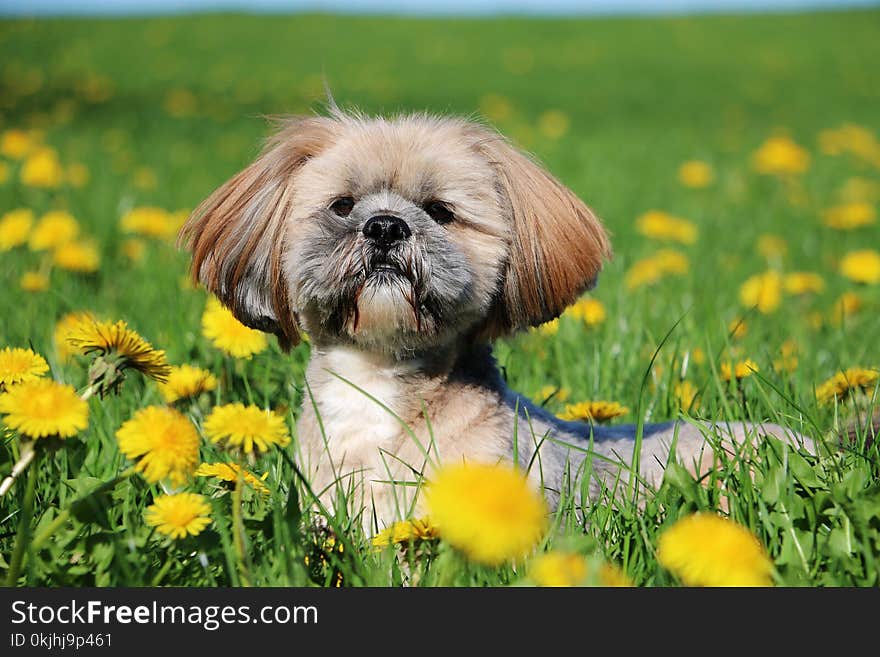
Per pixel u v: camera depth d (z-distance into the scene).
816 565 3.83
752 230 12.13
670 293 8.66
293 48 42.66
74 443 3.72
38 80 29.52
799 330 7.79
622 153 19.11
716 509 4.22
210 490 4.56
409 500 4.59
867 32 49.00
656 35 49.00
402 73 37.00
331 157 5.15
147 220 9.44
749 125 25.16
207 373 5.54
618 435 5.48
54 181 10.89
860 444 4.75
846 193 14.42
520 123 23.75
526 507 2.76
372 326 4.75
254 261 5.25
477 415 4.85
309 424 5.00
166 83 31.70
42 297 7.69
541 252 5.20
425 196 5.03
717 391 5.90
